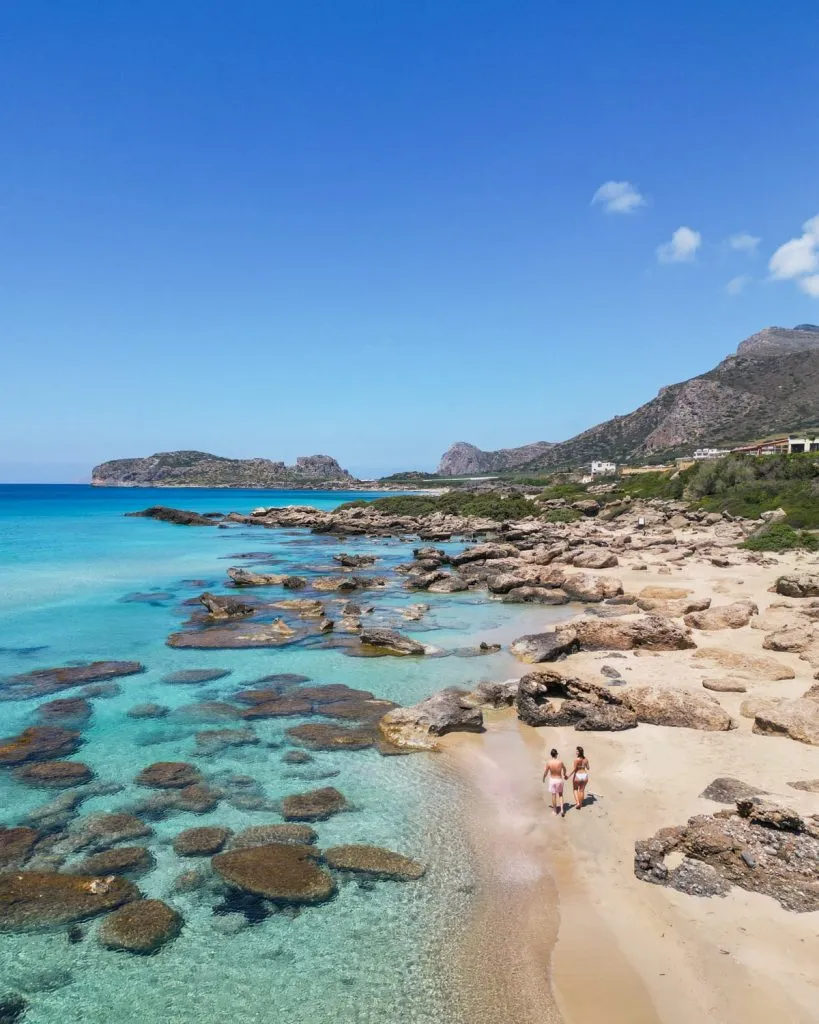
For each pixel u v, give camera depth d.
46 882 11.62
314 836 13.35
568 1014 8.84
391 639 27.56
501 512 98.12
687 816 13.48
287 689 22.50
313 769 16.47
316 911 11.05
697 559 51.06
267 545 74.00
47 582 44.41
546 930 10.49
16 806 14.52
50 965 9.84
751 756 16.20
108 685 22.75
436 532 82.00
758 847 11.48
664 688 19.83
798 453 95.50
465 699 20.17
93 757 17.05
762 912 10.36
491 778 15.97
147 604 37.00
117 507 141.75
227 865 12.20
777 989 8.84
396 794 15.16
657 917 10.52
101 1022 8.84
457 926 10.65
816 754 16.17
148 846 12.96
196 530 93.75
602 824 13.48
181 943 10.30
